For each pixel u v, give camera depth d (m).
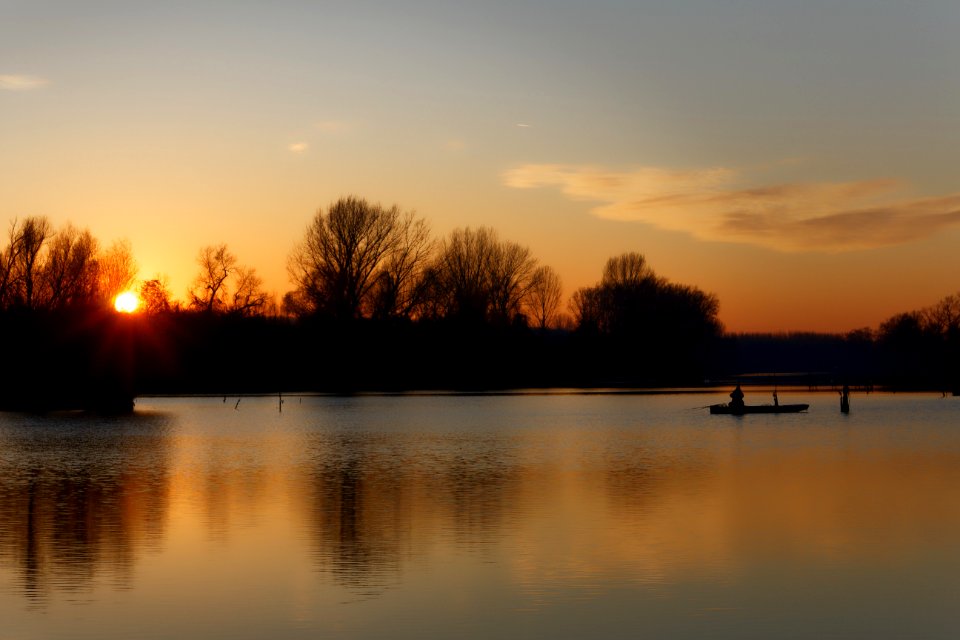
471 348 131.38
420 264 123.38
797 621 20.62
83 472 44.34
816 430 69.81
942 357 188.75
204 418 83.00
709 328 166.12
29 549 27.08
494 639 19.56
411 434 66.12
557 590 22.84
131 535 28.98
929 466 45.84
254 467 46.12
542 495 36.38
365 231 119.81
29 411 92.38
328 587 23.12
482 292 133.62
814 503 34.31
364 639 19.59
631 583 23.45
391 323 121.56
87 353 92.31
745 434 65.81
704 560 25.61
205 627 20.27
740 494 36.50
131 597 22.34
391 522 30.81
